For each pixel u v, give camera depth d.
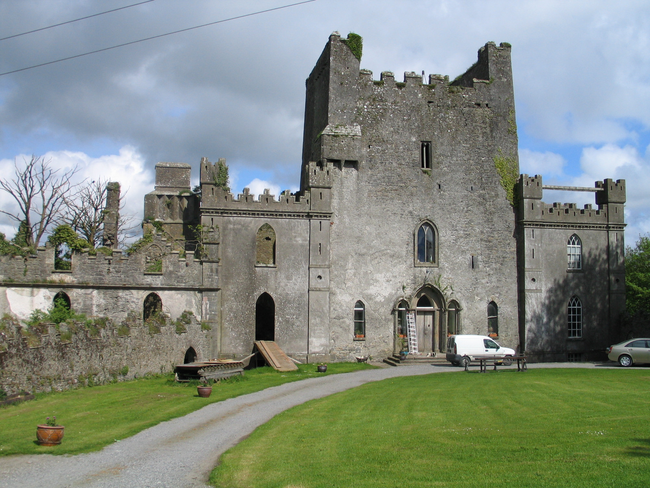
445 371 32.72
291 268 37.31
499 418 18.16
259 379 29.66
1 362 20.92
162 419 19.17
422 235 40.47
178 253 34.72
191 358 34.44
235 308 36.22
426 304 40.47
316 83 44.75
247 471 13.20
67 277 32.28
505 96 42.81
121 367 27.39
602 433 15.45
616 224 42.31
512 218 41.69
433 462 13.43
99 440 16.19
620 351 35.88
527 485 11.43
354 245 38.94
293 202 37.69
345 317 38.22
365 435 16.45
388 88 41.03
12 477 12.86
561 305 41.09
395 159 40.34
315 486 12.02
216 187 36.84
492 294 40.69
